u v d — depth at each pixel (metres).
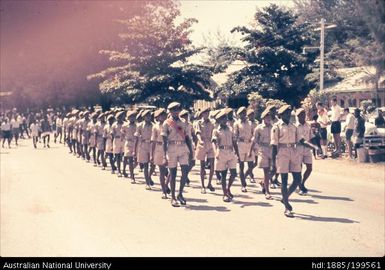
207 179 15.13
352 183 13.75
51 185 14.09
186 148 10.88
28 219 9.49
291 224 8.90
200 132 12.03
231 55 35.09
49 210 10.37
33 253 7.14
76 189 13.32
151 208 10.52
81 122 21.66
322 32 32.06
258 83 33.56
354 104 30.64
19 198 11.88
